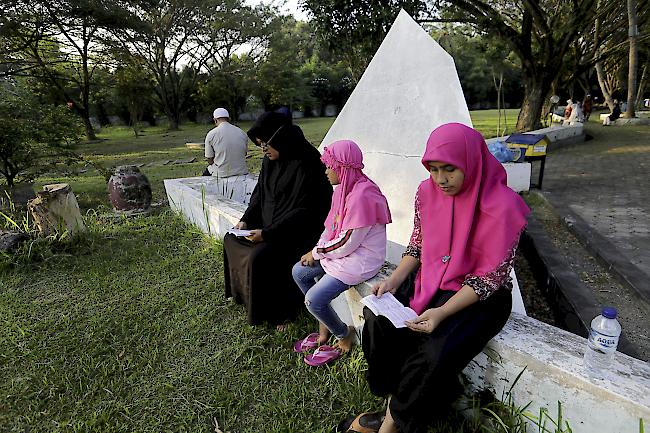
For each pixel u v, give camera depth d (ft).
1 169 22.13
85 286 11.63
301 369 7.81
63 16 43.50
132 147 54.85
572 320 9.66
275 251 8.95
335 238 7.53
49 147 22.58
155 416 6.91
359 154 7.48
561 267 12.08
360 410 6.74
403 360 5.72
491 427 5.86
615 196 19.30
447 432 6.02
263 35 90.79
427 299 5.93
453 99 9.58
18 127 20.97
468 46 52.42
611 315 4.70
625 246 12.99
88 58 67.00
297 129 9.58
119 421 6.86
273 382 7.57
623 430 4.53
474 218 5.55
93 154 47.75
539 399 5.28
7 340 9.15
